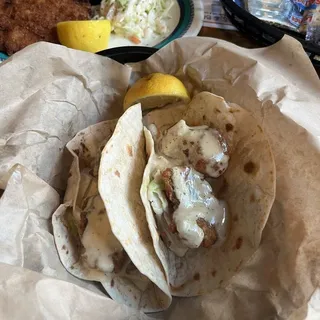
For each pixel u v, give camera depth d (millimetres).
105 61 297
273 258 234
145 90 281
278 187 242
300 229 227
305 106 259
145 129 264
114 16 382
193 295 250
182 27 375
